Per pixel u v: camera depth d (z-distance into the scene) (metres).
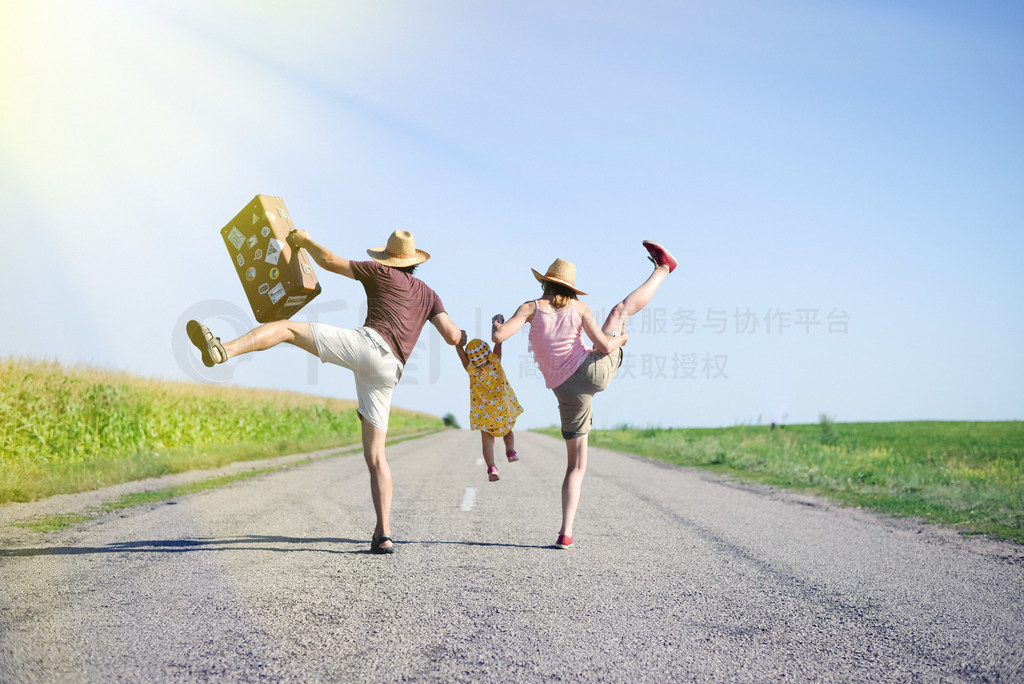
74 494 7.96
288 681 2.47
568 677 2.56
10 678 2.42
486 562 4.55
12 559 4.39
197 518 6.23
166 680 2.46
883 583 4.12
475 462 13.43
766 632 3.14
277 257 4.59
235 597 3.57
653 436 29.23
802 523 6.44
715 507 7.41
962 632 3.17
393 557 4.66
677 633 3.11
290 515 6.46
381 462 4.86
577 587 3.92
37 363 13.34
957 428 35.84
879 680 2.58
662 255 5.23
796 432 29.08
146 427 14.96
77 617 3.17
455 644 2.91
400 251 4.99
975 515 6.93
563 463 13.45
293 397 30.06
